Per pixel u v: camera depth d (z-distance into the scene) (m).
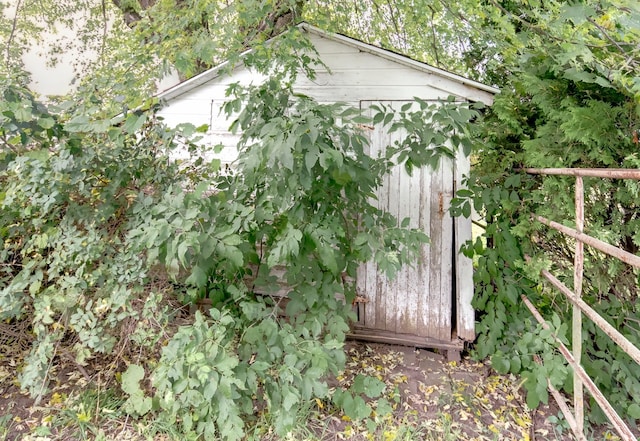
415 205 3.19
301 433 2.19
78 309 2.16
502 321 2.91
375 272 3.30
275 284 2.58
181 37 2.58
